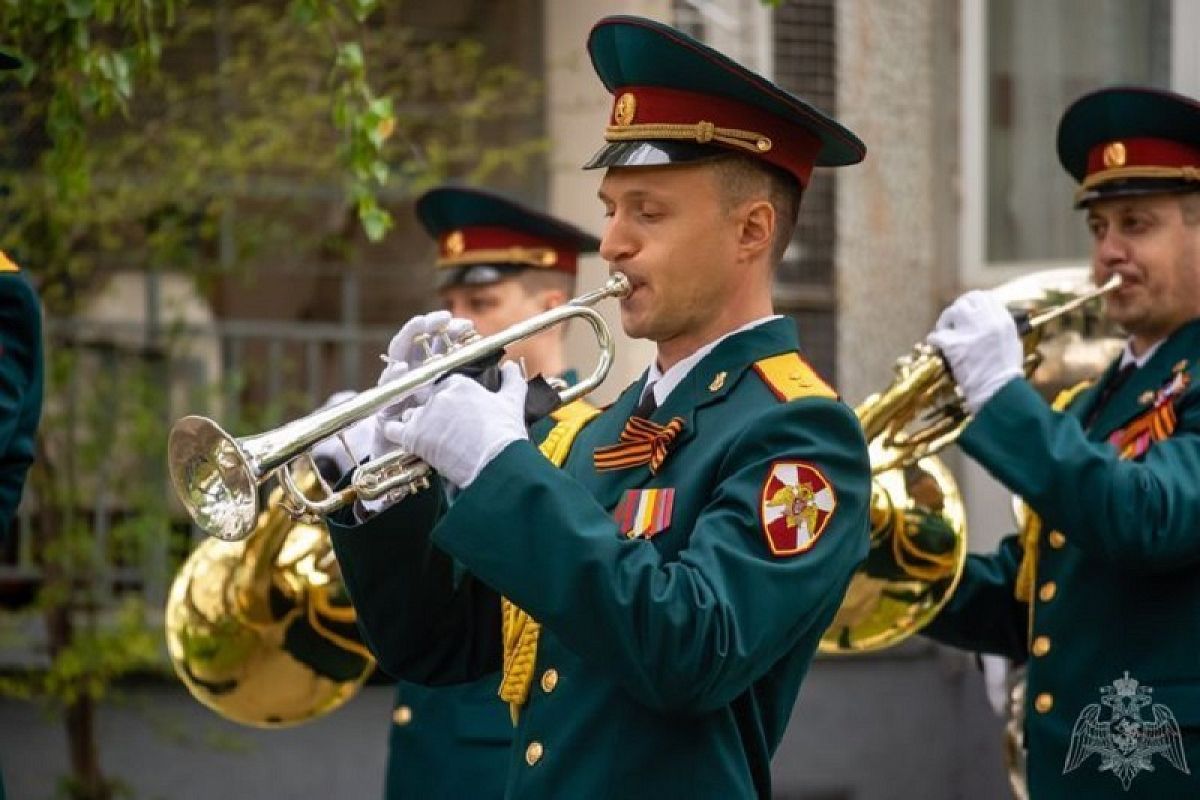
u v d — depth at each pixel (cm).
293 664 1476
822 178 2389
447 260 1716
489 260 1695
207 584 1470
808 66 2367
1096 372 1430
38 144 2133
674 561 918
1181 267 1288
